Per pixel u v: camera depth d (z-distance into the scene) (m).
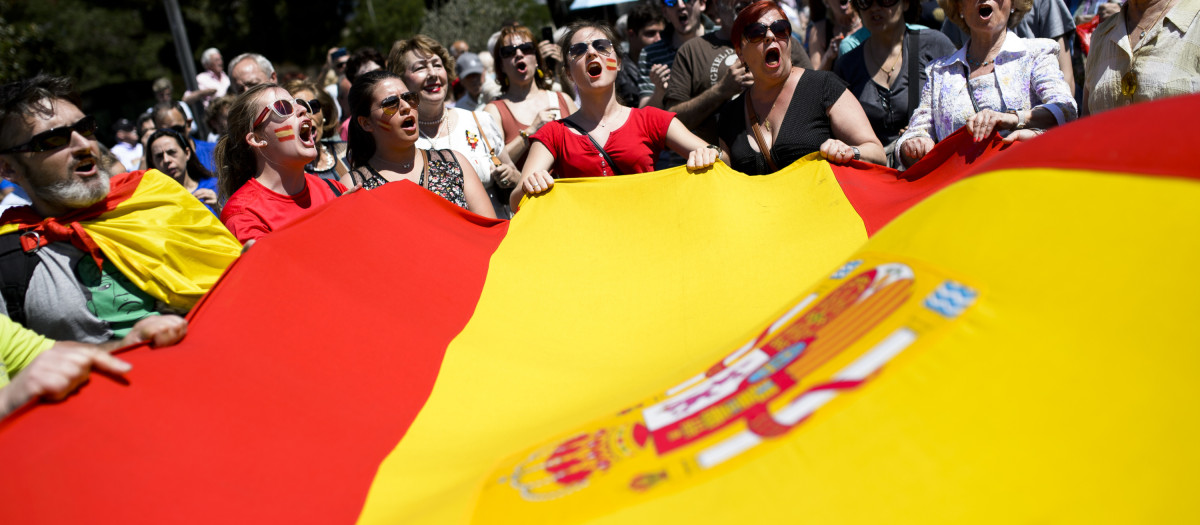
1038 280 1.63
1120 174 1.67
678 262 3.57
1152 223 1.57
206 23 28.84
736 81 4.43
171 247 3.32
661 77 5.21
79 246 3.19
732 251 3.52
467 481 2.06
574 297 3.47
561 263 3.69
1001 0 3.99
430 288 3.26
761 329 2.30
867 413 1.60
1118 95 3.81
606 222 3.86
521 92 5.93
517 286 3.48
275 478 2.11
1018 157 1.89
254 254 2.87
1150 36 3.67
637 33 6.29
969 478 1.48
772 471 1.61
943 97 4.24
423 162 4.42
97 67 27.91
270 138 3.75
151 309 3.30
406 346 2.91
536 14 22.31
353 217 3.34
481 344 3.03
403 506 2.08
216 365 2.38
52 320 3.14
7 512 1.76
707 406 1.89
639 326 3.24
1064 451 1.46
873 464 1.55
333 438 2.34
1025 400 1.52
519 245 3.79
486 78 8.15
